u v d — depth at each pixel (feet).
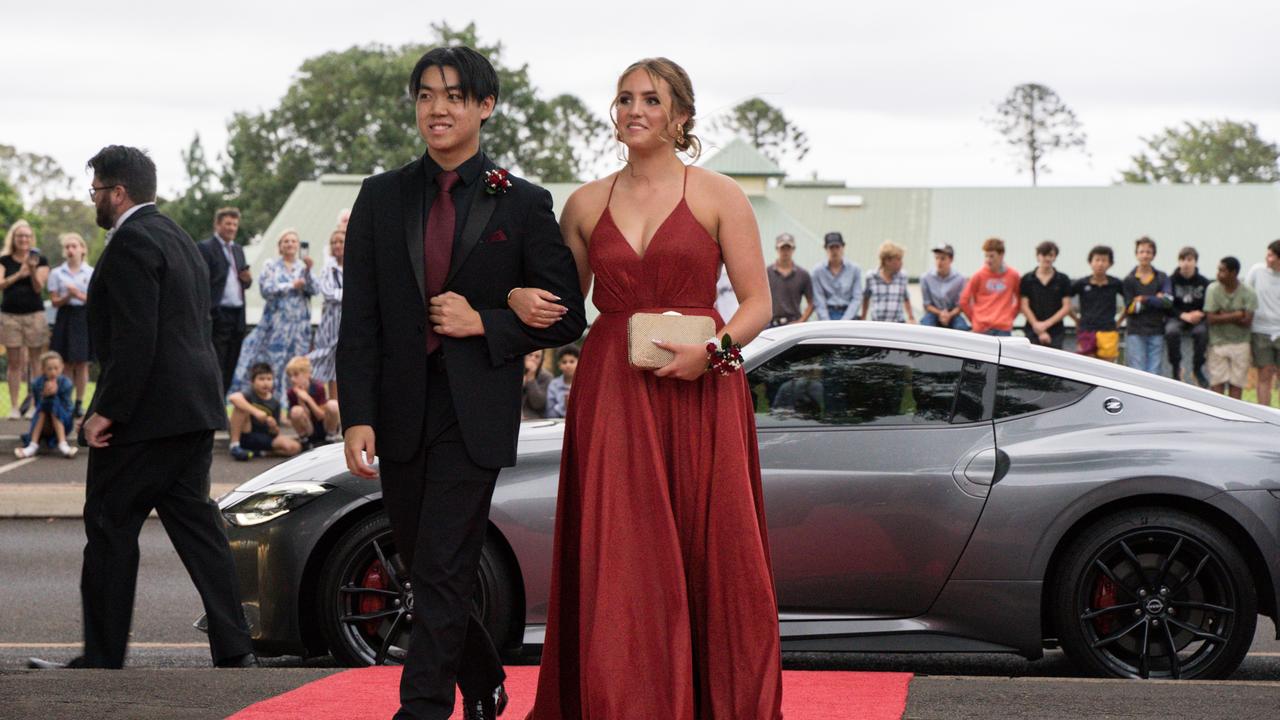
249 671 17.52
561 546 12.96
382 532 20.42
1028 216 196.85
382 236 12.89
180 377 19.53
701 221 12.66
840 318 52.90
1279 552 19.77
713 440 12.51
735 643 12.32
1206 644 20.03
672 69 12.70
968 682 17.11
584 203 13.12
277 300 47.70
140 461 19.52
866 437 20.47
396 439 12.71
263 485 21.25
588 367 12.77
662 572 12.22
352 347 12.85
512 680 17.61
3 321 54.19
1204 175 352.28
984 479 20.11
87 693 15.90
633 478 12.37
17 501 37.45
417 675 12.37
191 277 19.88
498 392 12.76
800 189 207.62
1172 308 53.06
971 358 20.98
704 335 12.21
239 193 245.24
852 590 20.13
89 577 19.63
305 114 236.02
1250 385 55.83
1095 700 15.85
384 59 237.04
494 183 12.91
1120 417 20.63
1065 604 20.06
